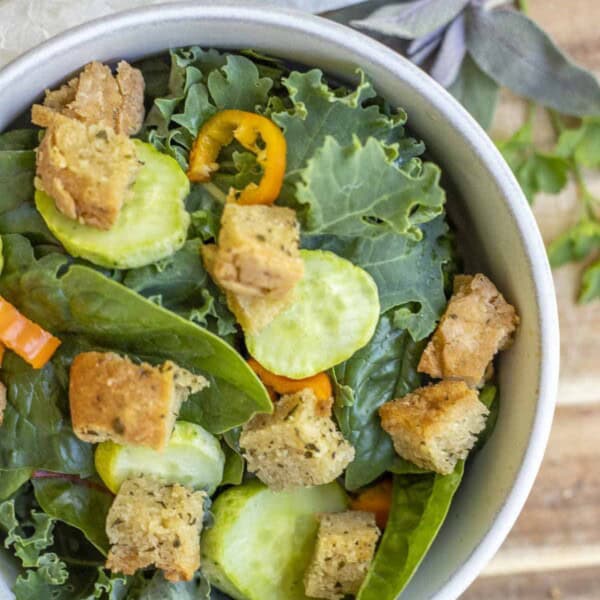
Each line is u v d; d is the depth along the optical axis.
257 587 0.69
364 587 0.68
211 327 0.67
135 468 0.67
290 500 0.69
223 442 0.69
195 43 0.68
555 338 0.67
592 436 0.79
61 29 0.72
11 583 0.68
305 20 0.67
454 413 0.68
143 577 0.69
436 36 0.76
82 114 0.67
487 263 0.70
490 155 0.67
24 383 0.67
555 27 0.79
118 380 0.65
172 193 0.66
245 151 0.68
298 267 0.65
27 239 0.67
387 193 0.66
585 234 0.79
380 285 0.68
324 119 0.67
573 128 0.79
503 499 0.68
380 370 0.69
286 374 0.67
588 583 0.79
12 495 0.68
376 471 0.69
